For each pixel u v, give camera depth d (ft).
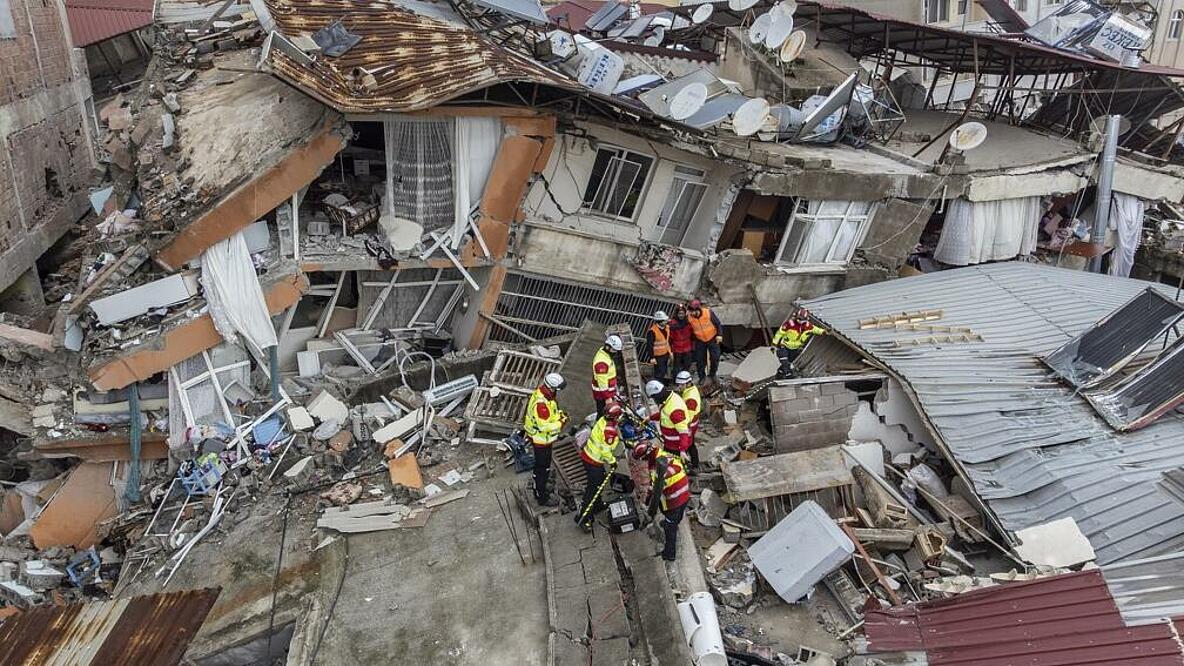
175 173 47.60
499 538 36.83
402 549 36.78
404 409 46.14
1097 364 38.99
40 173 67.87
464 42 49.14
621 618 31.32
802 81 66.03
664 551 34.37
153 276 43.42
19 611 37.27
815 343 49.34
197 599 34.47
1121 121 65.31
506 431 43.80
